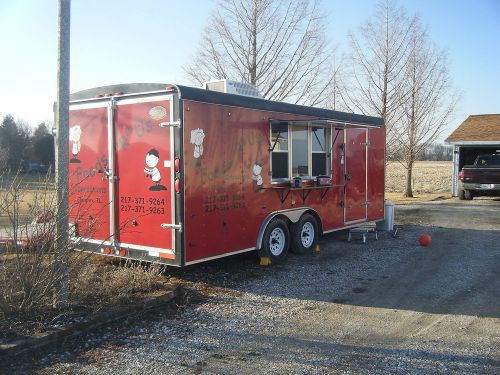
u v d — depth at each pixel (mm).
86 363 4039
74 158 7012
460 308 5707
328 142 8969
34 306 4652
